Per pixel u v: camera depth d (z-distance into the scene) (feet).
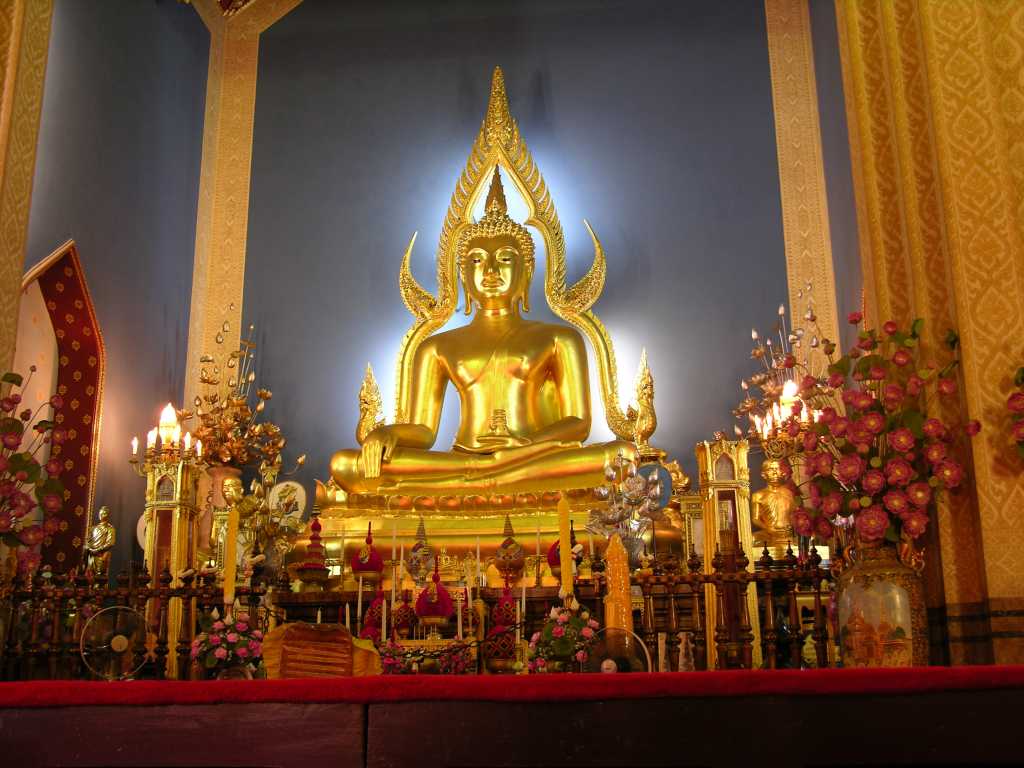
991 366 17.15
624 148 37.01
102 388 30.81
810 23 36.70
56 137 29.01
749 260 35.17
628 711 9.62
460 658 18.20
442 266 36.27
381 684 9.74
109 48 32.27
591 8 38.65
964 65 18.31
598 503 29.09
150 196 34.40
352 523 29.30
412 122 38.42
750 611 23.50
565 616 16.89
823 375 33.40
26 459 19.65
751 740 9.57
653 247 35.83
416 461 30.73
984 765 9.48
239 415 32.78
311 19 39.86
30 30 21.84
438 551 28.40
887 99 20.03
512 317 35.22
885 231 19.53
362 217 37.65
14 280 21.07
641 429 33.19
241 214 38.06
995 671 9.61
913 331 17.52
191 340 36.32
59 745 9.76
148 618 22.75
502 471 30.37
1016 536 16.55
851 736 9.55
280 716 9.76
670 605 18.21
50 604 20.49
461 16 39.24
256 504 28.78
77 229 29.84
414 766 9.60
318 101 38.99
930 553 17.74
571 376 33.71
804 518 17.71
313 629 15.92
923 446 17.38
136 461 30.73
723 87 37.01
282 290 37.17
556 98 37.88
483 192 37.09
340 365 36.27
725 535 18.99
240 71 39.63
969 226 17.66
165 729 9.77
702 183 36.19
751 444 33.04
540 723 9.62
